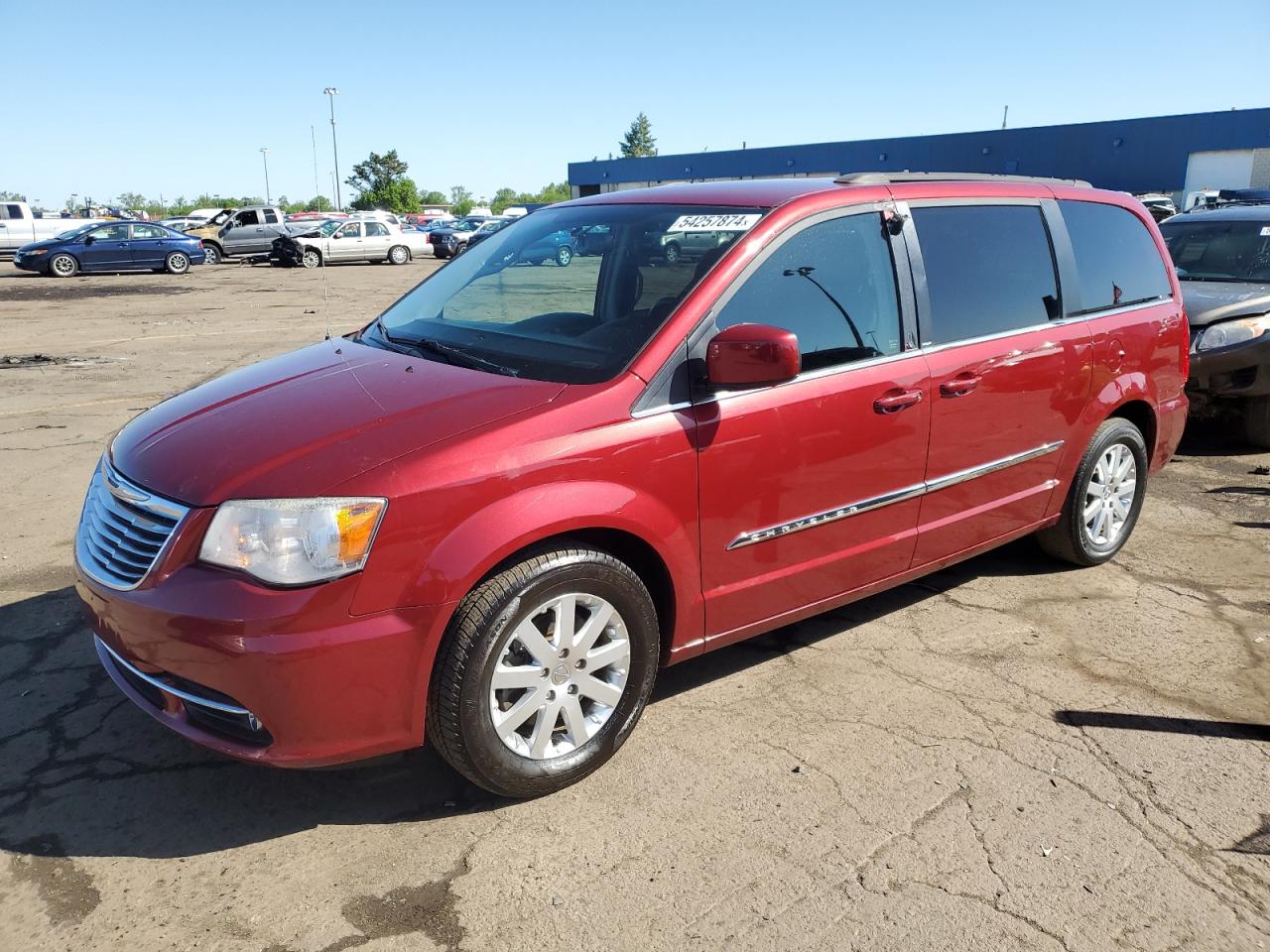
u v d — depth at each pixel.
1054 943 2.45
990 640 4.11
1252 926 2.51
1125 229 4.84
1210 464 6.93
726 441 3.14
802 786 3.07
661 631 3.28
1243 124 40.78
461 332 3.56
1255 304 7.00
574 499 2.81
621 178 64.06
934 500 3.88
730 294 3.21
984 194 4.12
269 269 31.41
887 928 2.49
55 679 3.70
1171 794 3.06
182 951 2.39
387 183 78.75
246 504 2.57
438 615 2.65
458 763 2.82
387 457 2.65
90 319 16.17
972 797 3.03
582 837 2.83
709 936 2.45
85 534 3.02
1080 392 4.41
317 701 2.57
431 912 2.53
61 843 2.79
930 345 3.75
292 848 2.77
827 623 4.27
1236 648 4.06
